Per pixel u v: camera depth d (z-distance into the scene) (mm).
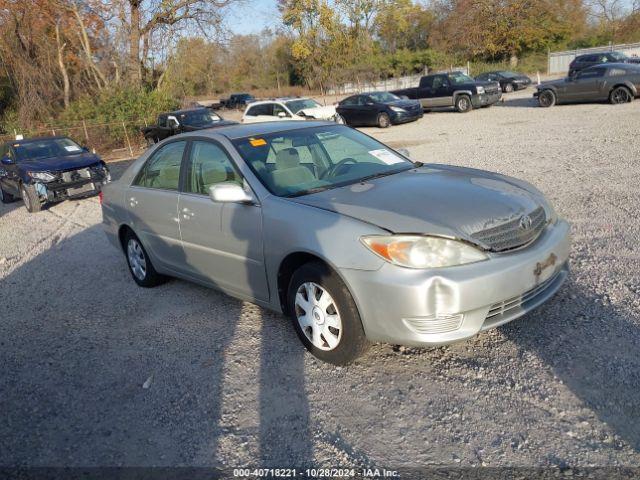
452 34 51625
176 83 32219
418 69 51969
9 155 13523
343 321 3697
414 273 3383
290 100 21719
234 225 4402
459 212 3639
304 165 4594
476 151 13117
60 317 5602
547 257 3732
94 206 11969
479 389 3504
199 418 3553
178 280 6258
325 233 3701
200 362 4270
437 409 3361
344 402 3533
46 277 7090
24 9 28297
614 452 2842
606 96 20234
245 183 4410
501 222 3637
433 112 26797
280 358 4160
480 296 3402
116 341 4840
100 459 3252
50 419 3738
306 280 3885
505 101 27000
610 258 5359
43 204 12367
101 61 32688
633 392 3275
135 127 25406
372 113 22812
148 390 3959
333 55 53406
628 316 4160
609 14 55531
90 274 6957
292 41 56594
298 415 3459
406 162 4965
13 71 30078
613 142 12008
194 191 4949
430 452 3006
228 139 4773
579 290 4707
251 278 4414
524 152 12094
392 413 3375
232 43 31562
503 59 49875
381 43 63875
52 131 25578
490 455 2932
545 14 47906
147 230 5586
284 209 4039
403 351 4055
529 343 3949
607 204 7234
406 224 3510
